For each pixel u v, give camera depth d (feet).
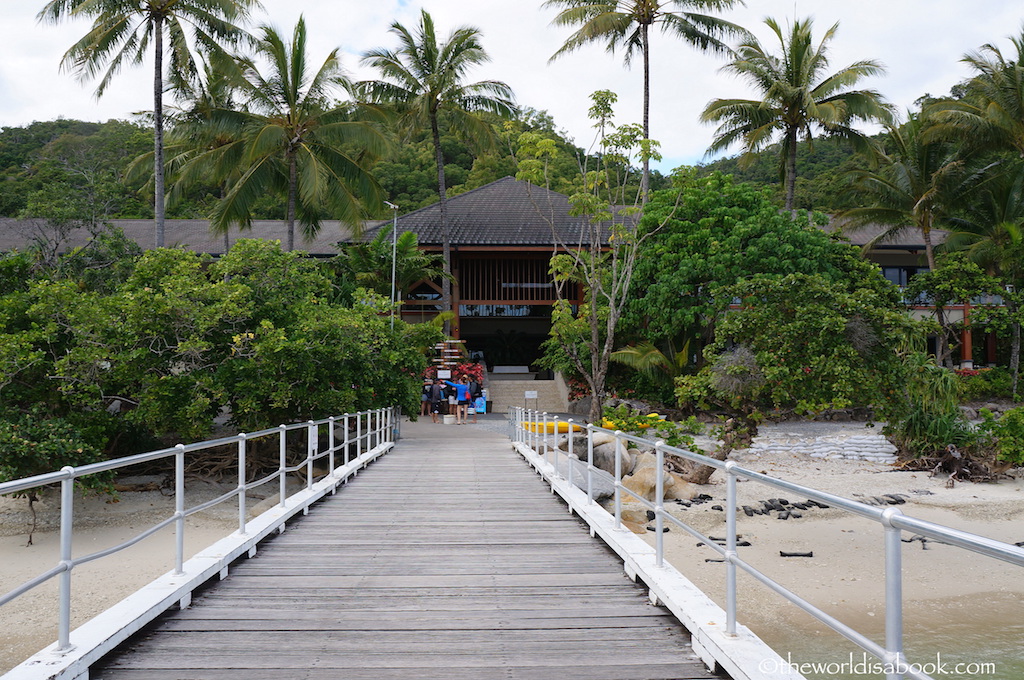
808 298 46.93
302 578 20.56
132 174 100.73
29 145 169.37
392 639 15.52
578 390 100.78
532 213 117.39
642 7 99.04
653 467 51.98
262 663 14.07
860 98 96.94
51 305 47.70
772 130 101.50
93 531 48.60
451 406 93.71
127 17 74.54
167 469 60.90
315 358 57.21
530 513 31.37
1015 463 60.54
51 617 32.30
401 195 164.14
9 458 42.50
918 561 39.88
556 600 18.45
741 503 51.26
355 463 44.42
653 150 68.23
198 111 86.38
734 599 13.91
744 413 50.37
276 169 93.81
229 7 76.28
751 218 84.28
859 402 45.93
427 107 103.30
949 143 101.45
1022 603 33.32
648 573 18.70
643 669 13.92
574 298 114.52
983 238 101.96
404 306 112.27
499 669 13.88
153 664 13.97
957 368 109.09
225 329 54.39
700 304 85.25
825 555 40.98
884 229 119.75
